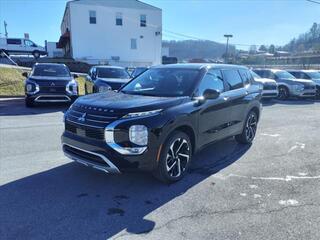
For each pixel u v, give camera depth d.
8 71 17.27
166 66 5.53
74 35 37.81
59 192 4.00
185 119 4.27
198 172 4.81
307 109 12.40
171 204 3.73
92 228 3.17
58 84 10.95
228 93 5.54
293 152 6.04
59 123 8.47
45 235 3.02
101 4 38.25
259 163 5.32
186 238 3.02
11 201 3.71
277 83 15.66
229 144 6.53
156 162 3.98
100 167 3.91
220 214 3.50
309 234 3.12
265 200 3.88
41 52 35.56
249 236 3.07
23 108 11.12
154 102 4.14
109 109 3.92
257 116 6.86
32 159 5.25
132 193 4.02
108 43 39.41
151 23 40.94
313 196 4.02
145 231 3.13
